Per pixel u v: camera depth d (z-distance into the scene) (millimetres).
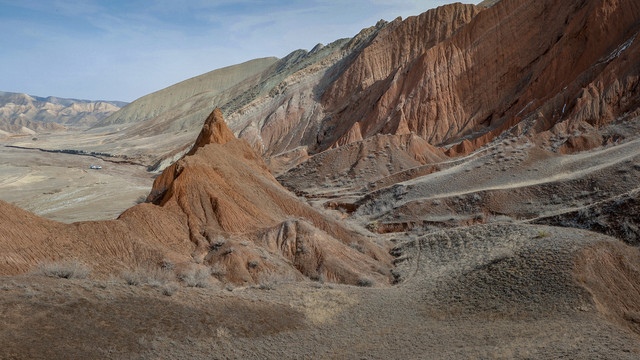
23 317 12062
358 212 55906
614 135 54938
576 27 82875
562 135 59562
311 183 77188
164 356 12531
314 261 28828
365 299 21812
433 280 24609
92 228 23875
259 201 36875
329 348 15469
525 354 13148
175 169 38562
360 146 81062
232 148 48719
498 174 52469
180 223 29953
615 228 27984
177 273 23578
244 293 19812
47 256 20328
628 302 18484
